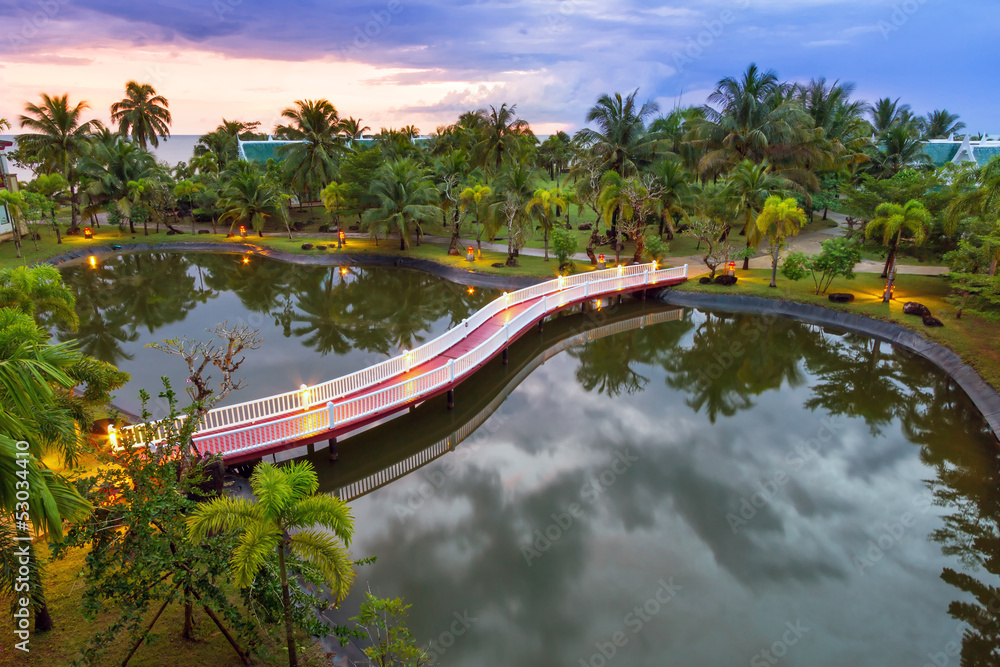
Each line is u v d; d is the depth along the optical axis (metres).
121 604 6.69
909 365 22.47
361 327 28.45
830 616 10.25
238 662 7.64
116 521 6.79
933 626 10.02
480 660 9.19
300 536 6.54
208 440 13.55
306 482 6.52
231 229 52.25
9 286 14.04
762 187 33.75
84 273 39.78
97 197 49.91
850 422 18.19
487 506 13.77
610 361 24.59
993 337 21.75
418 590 10.80
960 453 15.85
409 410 18.50
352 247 46.50
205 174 63.16
